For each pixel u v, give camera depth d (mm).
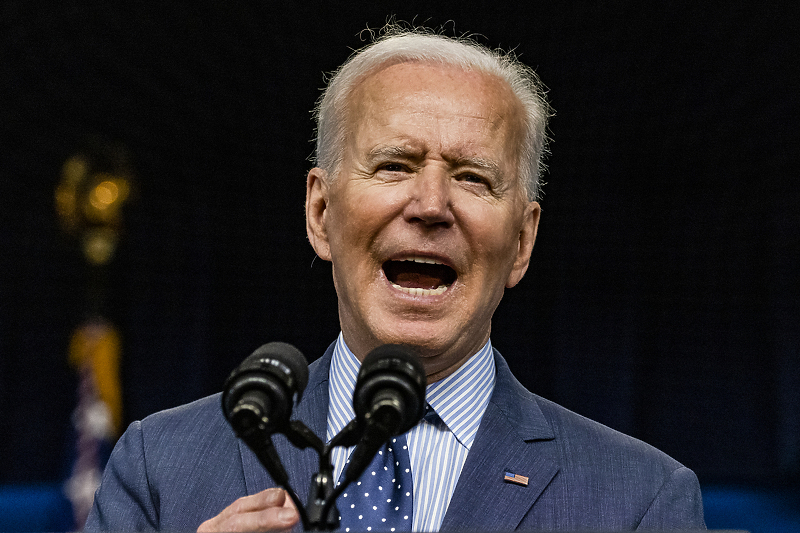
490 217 3299
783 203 17453
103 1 13891
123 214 17125
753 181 17516
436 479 3309
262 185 17688
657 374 18438
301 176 17609
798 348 17609
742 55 14703
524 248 3852
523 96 3699
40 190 17281
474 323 3348
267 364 2121
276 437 3475
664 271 18359
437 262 3264
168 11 14125
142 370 17328
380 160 3301
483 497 3234
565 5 13359
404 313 3248
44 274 17594
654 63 15172
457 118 3322
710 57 14836
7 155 16703
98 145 16656
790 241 17531
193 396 17375
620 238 18359
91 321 15586
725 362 18156
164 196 17438
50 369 17656
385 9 13578
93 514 3672
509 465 3359
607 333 18234
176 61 15289
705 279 18234
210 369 17641
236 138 16969
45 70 15406
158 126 16672
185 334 17484
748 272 18016
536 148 3844
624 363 18078
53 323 17625
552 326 18375
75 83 15719
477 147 3309
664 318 18438
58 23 14398
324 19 14000
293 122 16719
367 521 3092
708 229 18109
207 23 14328
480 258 3305
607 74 15484
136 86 15867
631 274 18312
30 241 17516
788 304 17641
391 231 3246
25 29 14438
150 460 3582
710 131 16719
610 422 18016
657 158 17547
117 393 14188
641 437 18328
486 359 3674
